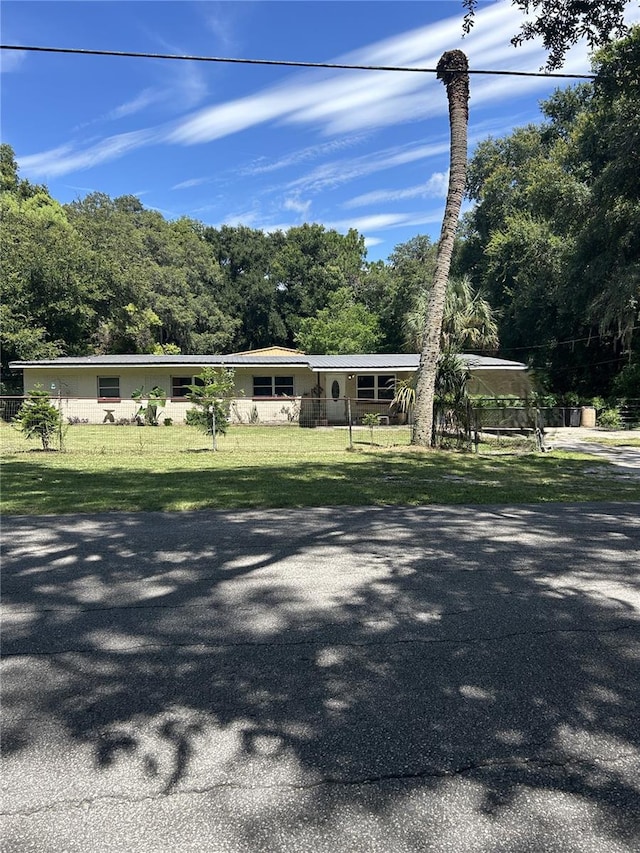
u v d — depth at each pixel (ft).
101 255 111.34
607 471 37.27
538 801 7.20
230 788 7.43
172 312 130.82
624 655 11.07
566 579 15.48
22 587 14.82
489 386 90.27
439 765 7.87
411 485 31.07
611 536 20.18
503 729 8.70
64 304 100.94
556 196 81.41
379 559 17.31
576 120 96.68
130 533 20.39
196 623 12.56
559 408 83.20
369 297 168.14
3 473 34.58
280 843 6.53
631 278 70.90
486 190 122.21
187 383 81.66
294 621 12.66
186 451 46.68
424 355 49.32
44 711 9.21
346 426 78.95
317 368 78.23
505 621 12.66
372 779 7.59
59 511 24.12
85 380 81.30
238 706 9.33
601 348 96.32
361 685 9.96
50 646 11.47
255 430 70.28
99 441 54.65
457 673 10.38
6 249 98.58
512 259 104.53
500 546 18.84
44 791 7.39
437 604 13.65
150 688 9.89
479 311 85.61
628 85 47.44
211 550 18.26
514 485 31.42
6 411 77.56
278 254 174.19
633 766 7.87
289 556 17.62
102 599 13.98
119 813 6.99
